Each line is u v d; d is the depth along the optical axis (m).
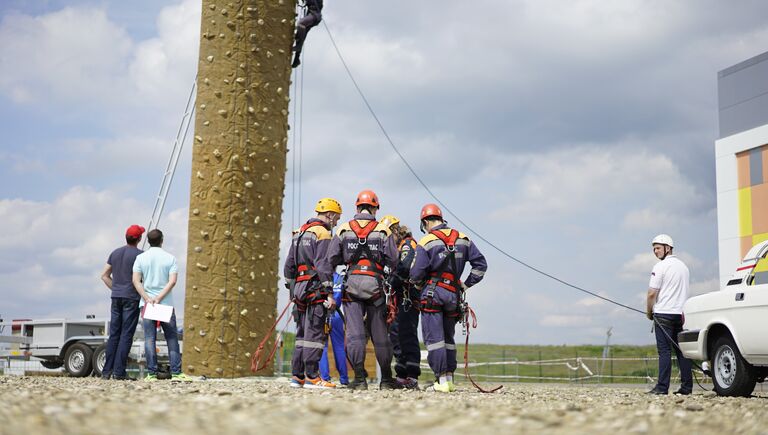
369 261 9.31
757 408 6.58
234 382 11.80
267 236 14.26
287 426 4.20
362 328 9.32
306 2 15.21
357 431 4.07
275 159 14.43
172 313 11.53
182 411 4.79
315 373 9.72
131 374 15.40
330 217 9.87
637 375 22.41
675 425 4.91
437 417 4.71
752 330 9.17
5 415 4.41
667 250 10.56
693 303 10.10
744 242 23.56
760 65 23.38
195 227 13.91
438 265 9.48
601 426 4.67
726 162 24.25
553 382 23.92
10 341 16.72
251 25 14.27
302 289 9.55
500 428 4.38
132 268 11.77
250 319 13.91
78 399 5.56
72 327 16.83
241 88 14.14
